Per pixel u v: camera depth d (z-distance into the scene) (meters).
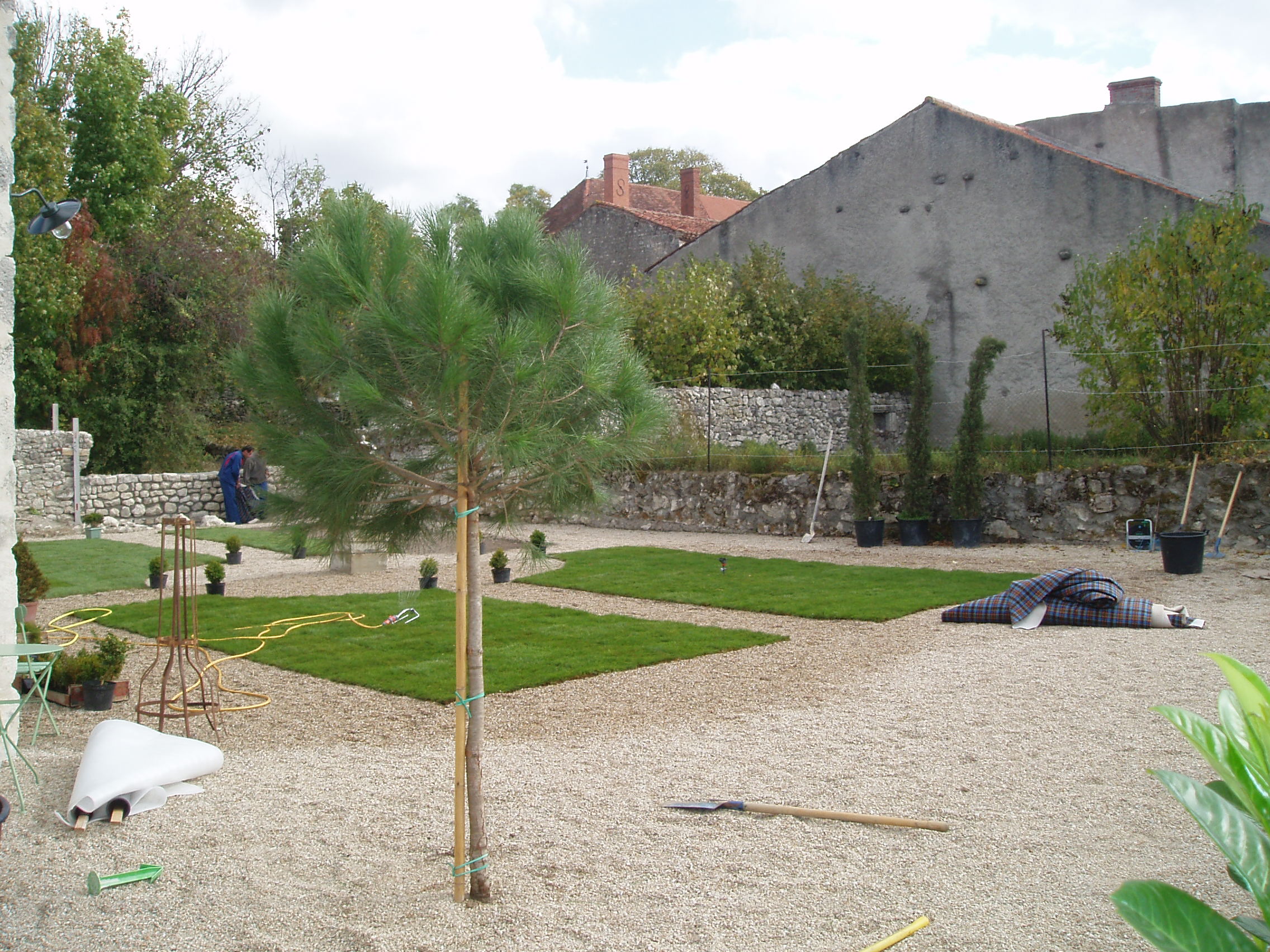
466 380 3.45
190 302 25.22
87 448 20.56
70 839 4.08
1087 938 3.19
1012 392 22.03
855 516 15.62
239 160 32.78
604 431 3.84
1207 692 6.39
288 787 4.79
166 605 10.59
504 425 3.48
